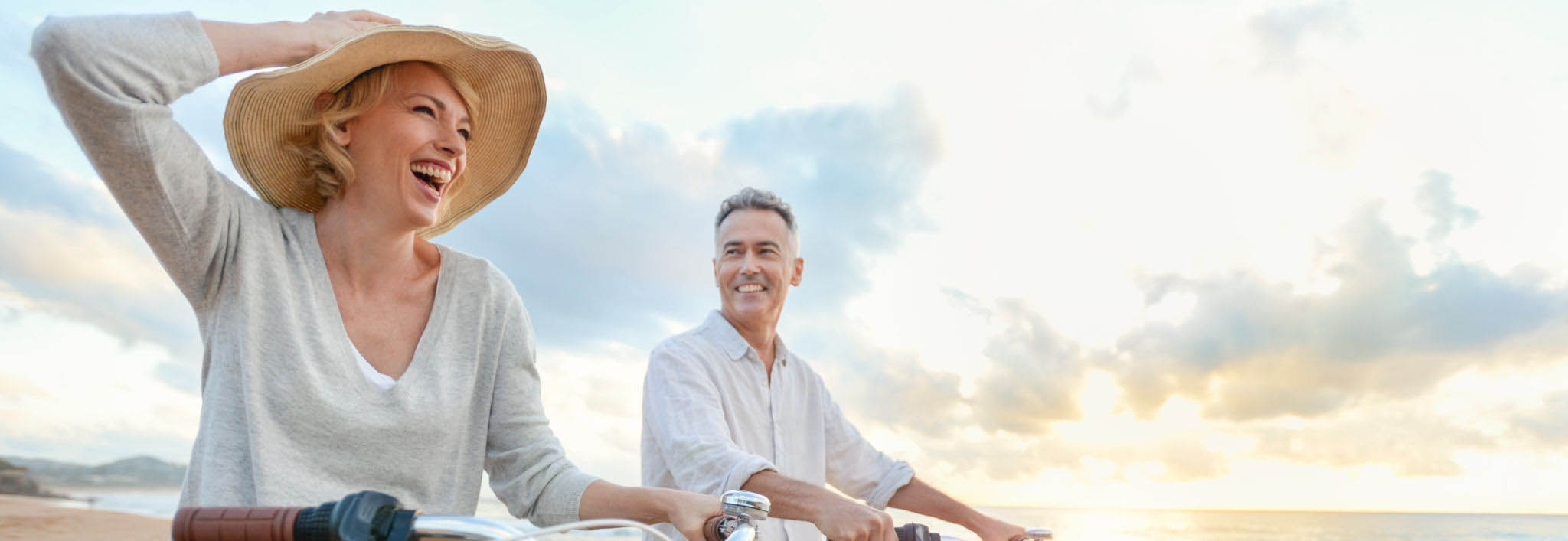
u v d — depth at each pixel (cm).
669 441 276
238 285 172
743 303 321
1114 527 2472
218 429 169
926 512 317
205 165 165
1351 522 2497
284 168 193
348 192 191
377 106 189
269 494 166
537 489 195
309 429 174
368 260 190
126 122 143
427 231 231
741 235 327
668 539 104
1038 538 217
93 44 138
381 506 96
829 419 341
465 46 195
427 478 189
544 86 215
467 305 201
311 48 177
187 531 94
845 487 338
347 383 179
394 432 183
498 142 225
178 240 163
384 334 192
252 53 167
